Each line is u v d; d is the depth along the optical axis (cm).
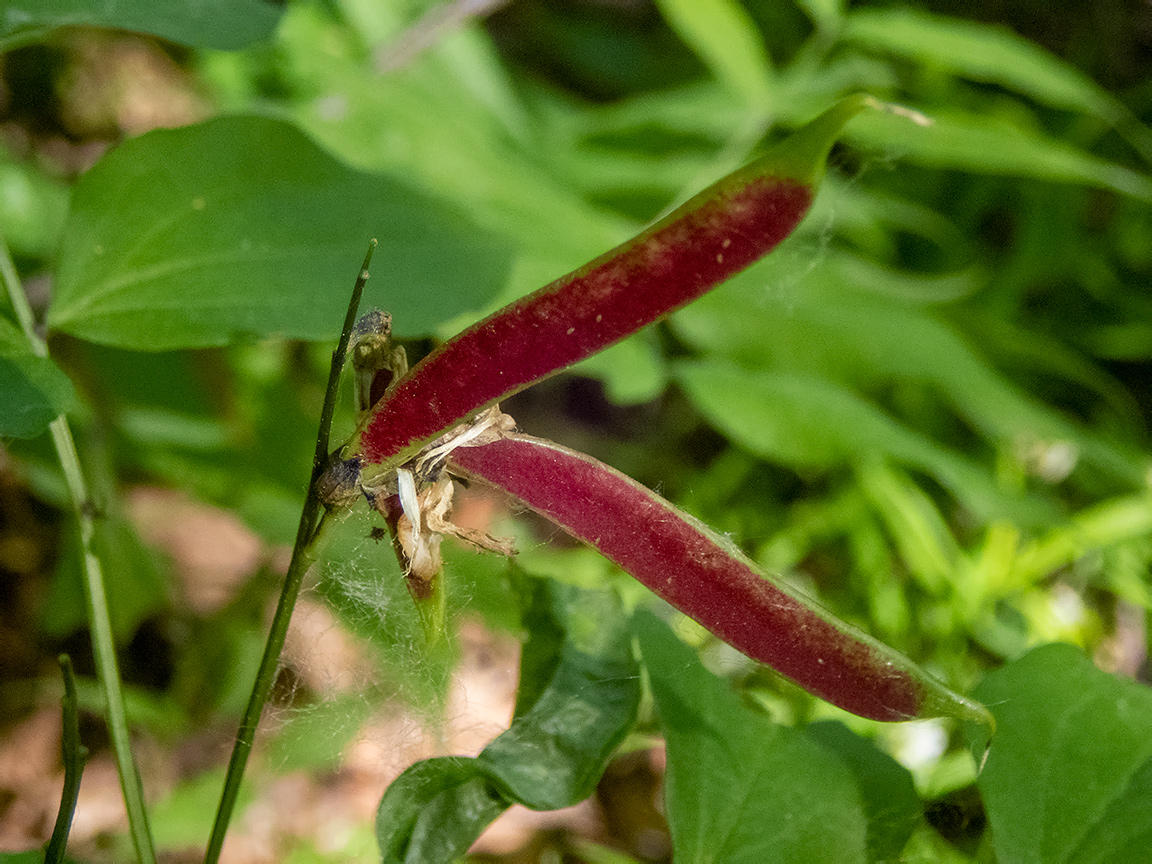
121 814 34
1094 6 64
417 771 17
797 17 71
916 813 18
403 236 21
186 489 42
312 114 39
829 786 18
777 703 24
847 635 15
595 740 18
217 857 17
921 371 39
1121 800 17
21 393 17
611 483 16
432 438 15
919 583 40
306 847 32
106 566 32
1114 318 57
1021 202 58
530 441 16
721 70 44
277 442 42
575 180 49
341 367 16
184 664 37
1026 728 18
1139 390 56
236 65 56
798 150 13
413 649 22
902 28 41
